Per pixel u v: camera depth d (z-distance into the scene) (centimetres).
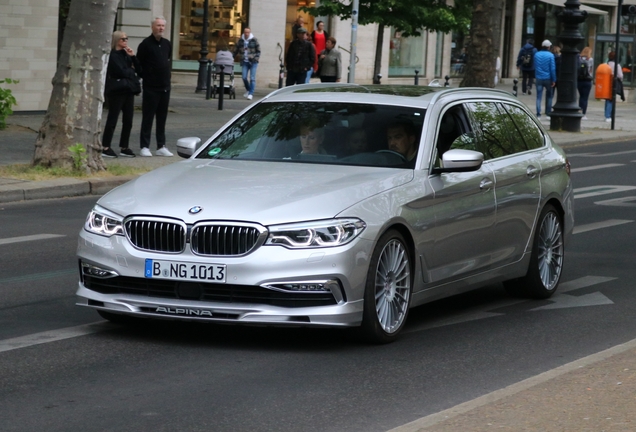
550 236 1137
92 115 1995
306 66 3603
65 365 816
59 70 1988
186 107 3491
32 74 3022
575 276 1266
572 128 3441
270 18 5028
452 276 977
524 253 1091
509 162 1074
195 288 841
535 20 6800
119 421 683
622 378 727
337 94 1050
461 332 963
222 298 840
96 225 880
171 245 848
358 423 688
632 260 1379
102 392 746
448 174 972
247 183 892
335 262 835
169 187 896
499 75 6372
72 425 673
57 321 962
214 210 845
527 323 1009
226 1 4884
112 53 2202
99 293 876
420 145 970
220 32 4881
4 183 1822
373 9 4069
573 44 3416
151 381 777
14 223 1544
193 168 955
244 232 834
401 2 4041
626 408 657
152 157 2266
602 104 5047
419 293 935
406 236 914
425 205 930
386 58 5653
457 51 6200
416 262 921
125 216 864
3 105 2617
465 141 1023
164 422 682
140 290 859
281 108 1046
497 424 627
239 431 666
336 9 4203
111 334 917
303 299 834
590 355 831
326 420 693
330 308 839
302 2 5228
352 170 936
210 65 3947
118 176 1975
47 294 1080
